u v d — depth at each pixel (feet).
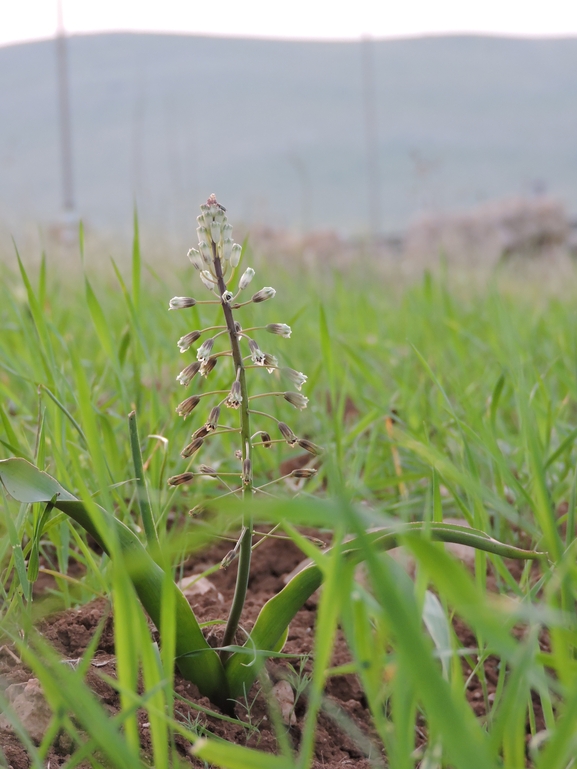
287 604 1.62
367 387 3.84
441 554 1.02
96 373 3.50
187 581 2.27
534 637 1.17
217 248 1.58
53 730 1.27
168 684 1.31
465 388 3.33
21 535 2.08
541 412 2.65
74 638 1.83
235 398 1.56
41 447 2.03
